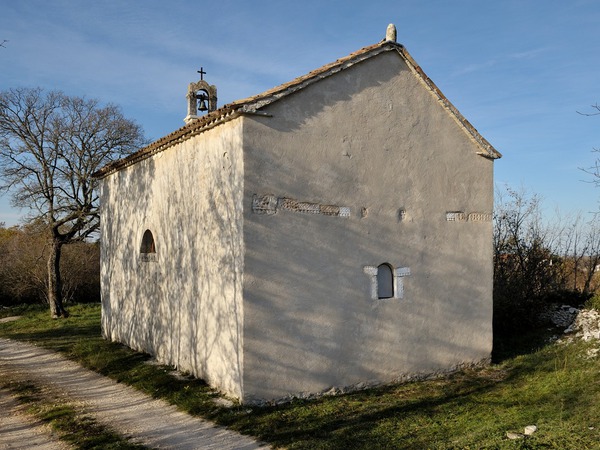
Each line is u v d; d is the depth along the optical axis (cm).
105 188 1412
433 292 951
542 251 1404
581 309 1251
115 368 1054
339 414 729
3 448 648
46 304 2297
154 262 1094
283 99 796
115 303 1333
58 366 1129
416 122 944
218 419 713
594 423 638
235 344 777
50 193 1877
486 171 1038
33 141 1845
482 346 1012
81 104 2067
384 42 889
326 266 828
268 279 773
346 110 859
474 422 686
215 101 1373
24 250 2383
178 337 983
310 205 816
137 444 639
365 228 873
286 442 630
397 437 638
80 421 739
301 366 796
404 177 924
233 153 788
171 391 859
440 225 968
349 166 859
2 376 1042
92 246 2570
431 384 892
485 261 1027
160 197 1068
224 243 812
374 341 872
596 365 902
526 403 760
